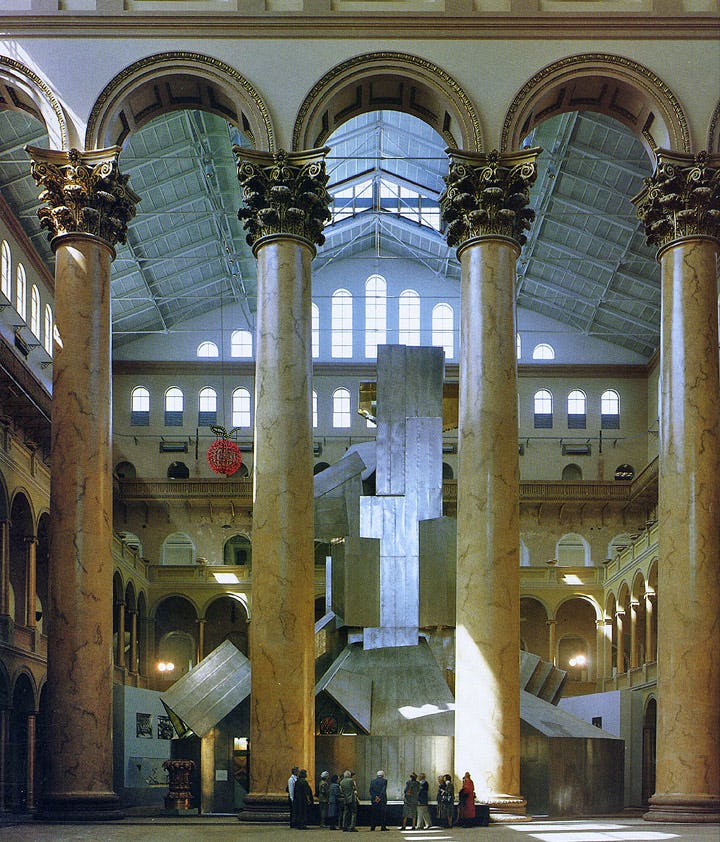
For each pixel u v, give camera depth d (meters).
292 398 18.48
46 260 37.38
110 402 18.81
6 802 23.58
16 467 29.91
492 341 18.62
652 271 41.66
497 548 17.95
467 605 17.94
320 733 20.56
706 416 18.33
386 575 21.56
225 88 19.44
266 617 17.75
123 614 40.91
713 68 19.50
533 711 21.42
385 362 22.39
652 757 36.44
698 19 19.59
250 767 17.50
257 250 19.27
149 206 38.72
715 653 17.58
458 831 15.91
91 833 15.04
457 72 19.47
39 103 19.38
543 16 19.59
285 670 17.56
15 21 19.52
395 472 21.97
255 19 19.55
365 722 20.33
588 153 35.31
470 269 19.00
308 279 19.14
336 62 19.47
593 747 20.86
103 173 18.97
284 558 17.91
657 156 19.36
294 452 18.31
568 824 17.16
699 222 18.97
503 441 18.31
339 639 22.50
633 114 20.30
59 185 18.98
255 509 18.25
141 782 36.53
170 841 13.89
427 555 21.55
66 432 18.23
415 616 21.45
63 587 17.73
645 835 14.83
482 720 17.48
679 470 18.22
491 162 19.06
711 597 17.73
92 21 19.55
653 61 19.52
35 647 31.08
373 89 20.09
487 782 17.31
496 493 18.12
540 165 37.28
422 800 16.91
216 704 21.81
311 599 18.09
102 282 18.92
